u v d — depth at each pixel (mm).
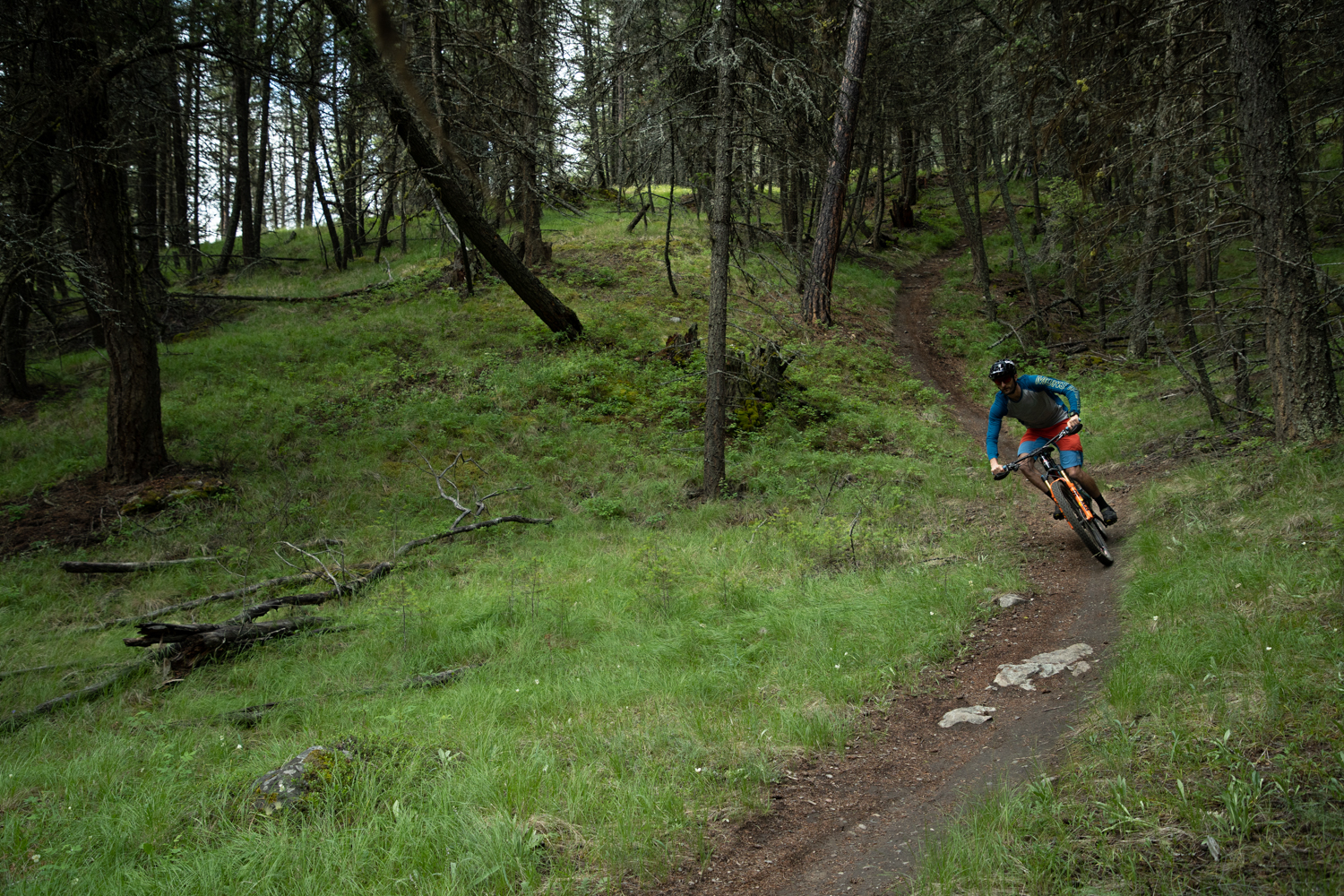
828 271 20547
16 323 16969
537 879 3283
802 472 12430
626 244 25703
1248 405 9516
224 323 21031
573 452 13320
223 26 11531
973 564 7207
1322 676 3686
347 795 3947
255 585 8852
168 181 26359
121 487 12031
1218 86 8820
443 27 13445
